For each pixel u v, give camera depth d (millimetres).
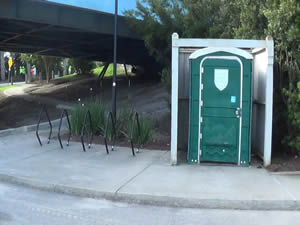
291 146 8156
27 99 23578
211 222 5281
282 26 7777
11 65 52938
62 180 6957
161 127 12133
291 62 8000
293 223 5242
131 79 29438
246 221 5324
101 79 29109
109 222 5258
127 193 6199
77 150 9625
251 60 7895
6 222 5191
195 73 8023
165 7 13891
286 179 7004
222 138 8039
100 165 8109
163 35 13664
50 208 5809
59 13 17281
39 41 24312
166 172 7516
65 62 56469
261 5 8820
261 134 8375
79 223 5203
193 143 8164
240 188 6461
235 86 7957
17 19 16266
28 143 10547
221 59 7938
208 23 11945
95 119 11211
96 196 6340
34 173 7438
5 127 14781
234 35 9859
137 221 5309
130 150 9633
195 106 8078
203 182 6816
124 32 19062
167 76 12289
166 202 6020
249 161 8016
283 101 8391
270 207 5840
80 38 22359
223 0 11453
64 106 19266
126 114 11117
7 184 7082
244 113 7973
